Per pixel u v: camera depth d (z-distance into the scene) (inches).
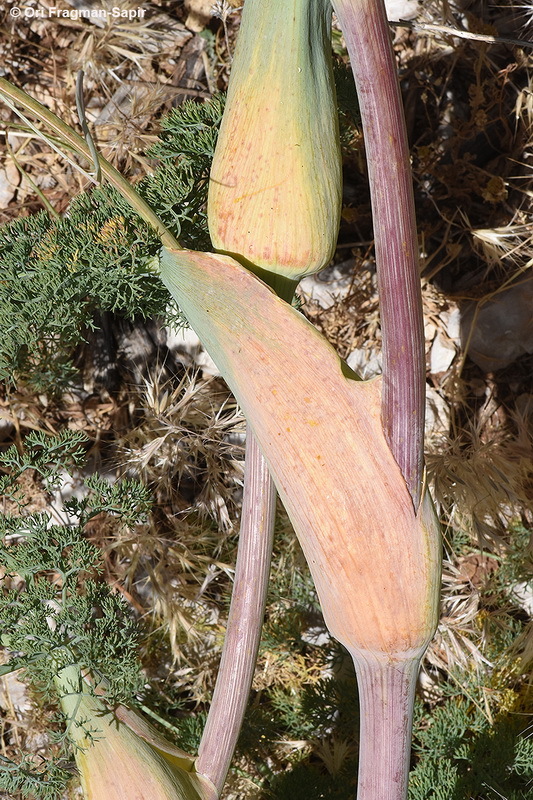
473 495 28.2
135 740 24.1
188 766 24.5
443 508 29.0
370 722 22.4
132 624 25.0
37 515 25.1
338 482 21.7
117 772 23.8
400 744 22.4
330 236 22.2
